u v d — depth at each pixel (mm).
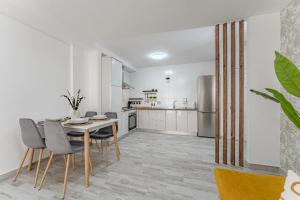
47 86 2871
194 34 3133
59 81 3146
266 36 2355
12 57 2301
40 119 2715
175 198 1723
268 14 2334
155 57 4711
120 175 2248
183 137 4750
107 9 2166
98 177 2186
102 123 2408
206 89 4781
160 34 3135
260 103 2389
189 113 5109
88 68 3967
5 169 2178
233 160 2617
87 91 3920
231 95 2619
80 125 2225
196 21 2520
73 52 3475
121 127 4566
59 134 1824
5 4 2018
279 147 2305
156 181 2084
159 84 6078
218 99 2723
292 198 770
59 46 3172
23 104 2438
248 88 2467
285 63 801
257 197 967
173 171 2383
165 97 5996
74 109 2838
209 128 4734
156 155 3107
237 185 1043
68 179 2129
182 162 2746
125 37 3189
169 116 5340
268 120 2357
